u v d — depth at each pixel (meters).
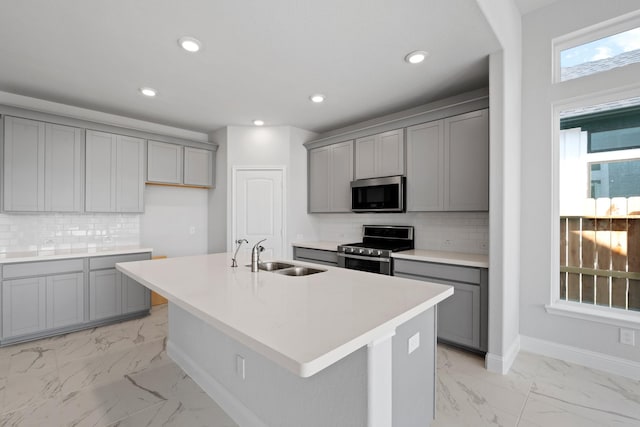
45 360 2.53
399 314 1.24
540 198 2.58
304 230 4.46
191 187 4.51
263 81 2.88
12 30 2.06
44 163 3.12
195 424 1.79
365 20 1.96
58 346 2.80
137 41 2.20
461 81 2.88
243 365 1.79
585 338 2.40
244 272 2.07
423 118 3.18
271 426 1.61
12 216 3.18
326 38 2.17
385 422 1.20
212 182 4.45
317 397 1.35
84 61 2.49
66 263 3.07
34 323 2.89
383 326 1.13
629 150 2.31
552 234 2.56
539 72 2.57
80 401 1.98
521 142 2.66
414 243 3.63
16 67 2.59
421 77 2.79
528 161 2.63
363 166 3.76
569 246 2.57
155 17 1.93
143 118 3.94
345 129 4.25
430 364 1.69
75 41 2.20
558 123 2.56
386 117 3.84
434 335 1.73
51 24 2.00
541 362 2.46
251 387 1.74
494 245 2.35
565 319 2.48
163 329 3.23
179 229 4.41
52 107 3.37
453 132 2.97
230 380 1.90
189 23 2.00
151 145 3.86
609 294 2.41
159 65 2.56
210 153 4.42
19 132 2.99
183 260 2.58
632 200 2.30
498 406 1.92
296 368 0.84
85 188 3.36
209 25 2.02
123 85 2.95
